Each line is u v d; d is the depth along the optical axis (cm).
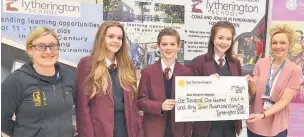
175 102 257
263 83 295
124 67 257
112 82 250
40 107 207
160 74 265
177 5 382
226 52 284
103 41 245
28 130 206
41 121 210
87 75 240
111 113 240
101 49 245
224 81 276
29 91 205
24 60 320
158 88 262
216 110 274
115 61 259
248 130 308
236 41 408
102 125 236
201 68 282
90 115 240
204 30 395
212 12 397
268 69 298
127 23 361
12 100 205
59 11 333
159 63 270
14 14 314
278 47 286
